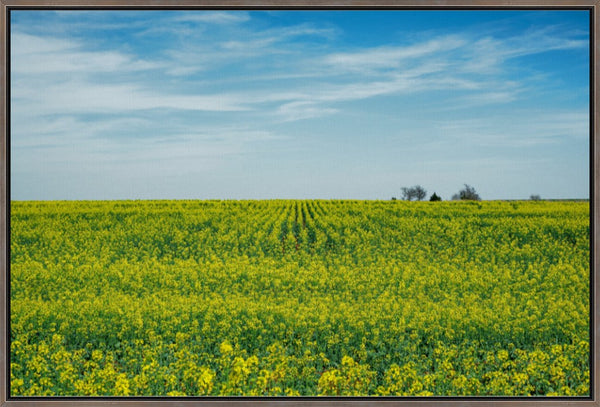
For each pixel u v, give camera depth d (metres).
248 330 9.64
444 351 8.73
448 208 26.72
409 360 8.66
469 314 10.27
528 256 16.75
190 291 12.77
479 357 9.08
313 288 12.83
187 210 25.69
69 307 10.82
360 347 8.98
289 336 9.47
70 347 9.41
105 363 8.80
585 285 13.20
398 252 17.02
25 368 8.39
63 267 14.92
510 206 27.12
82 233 19.64
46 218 22.83
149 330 9.51
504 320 10.05
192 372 7.68
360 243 18.42
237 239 18.84
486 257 16.67
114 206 27.59
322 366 8.76
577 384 7.98
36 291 12.93
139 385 7.47
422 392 6.98
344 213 25.59
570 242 19.14
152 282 13.34
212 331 9.65
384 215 24.28
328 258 16.12
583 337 9.38
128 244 18.34
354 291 12.70
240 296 11.99
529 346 9.34
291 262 15.54
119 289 12.85
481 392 7.65
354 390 7.63
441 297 12.13
